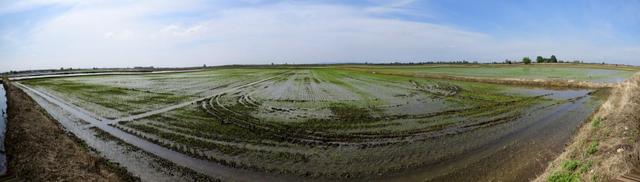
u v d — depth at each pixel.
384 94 32.03
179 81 50.38
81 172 10.77
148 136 16.33
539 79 42.44
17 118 18.11
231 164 12.34
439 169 11.73
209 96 31.50
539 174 10.77
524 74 57.97
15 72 87.62
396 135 16.27
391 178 11.05
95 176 10.58
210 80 52.12
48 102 28.05
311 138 15.85
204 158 12.98
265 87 39.81
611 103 16.52
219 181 10.83
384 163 12.40
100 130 17.67
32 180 9.91
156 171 11.64
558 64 110.94
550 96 29.67
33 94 33.94
